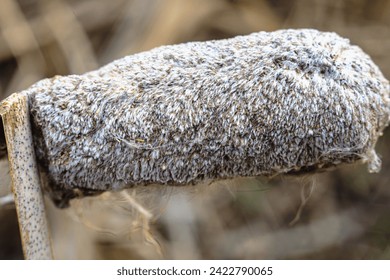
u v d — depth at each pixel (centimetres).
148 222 23
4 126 21
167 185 21
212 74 21
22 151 21
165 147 21
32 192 21
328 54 21
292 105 21
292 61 21
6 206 23
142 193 22
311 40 21
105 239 33
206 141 21
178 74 21
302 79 21
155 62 21
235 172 21
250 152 21
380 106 21
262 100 21
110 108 21
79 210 24
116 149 21
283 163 21
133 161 21
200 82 21
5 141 22
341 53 21
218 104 21
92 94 21
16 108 21
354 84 21
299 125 21
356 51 22
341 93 21
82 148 21
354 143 21
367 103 21
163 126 21
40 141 22
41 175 22
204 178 21
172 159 21
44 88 21
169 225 34
